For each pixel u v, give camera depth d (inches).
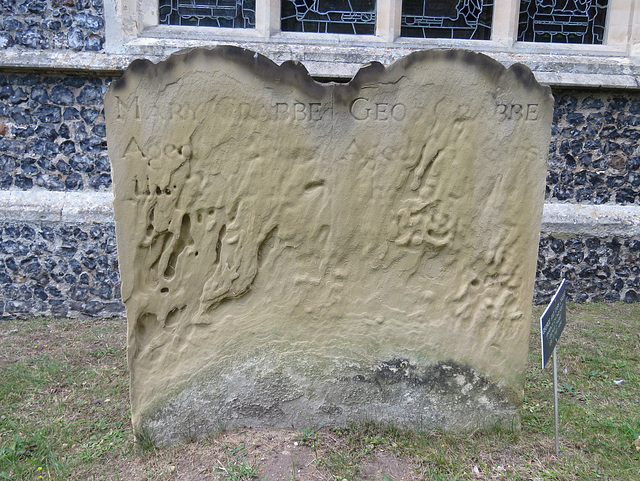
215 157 102.2
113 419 122.8
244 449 106.5
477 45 210.7
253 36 203.6
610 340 174.6
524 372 113.7
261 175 103.8
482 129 104.3
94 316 203.2
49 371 148.6
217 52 98.0
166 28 201.3
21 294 199.6
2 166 195.6
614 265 218.7
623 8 210.8
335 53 200.4
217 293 108.2
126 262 103.7
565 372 148.8
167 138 100.0
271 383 111.8
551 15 216.1
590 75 205.2
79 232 197.6
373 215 107.1
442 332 112.6
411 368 113.2
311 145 103.3
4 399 131.9
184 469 102.1
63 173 199.0
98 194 200.7
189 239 106.0
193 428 111.3
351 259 109.1
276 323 110.7
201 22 207.2
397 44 207.8
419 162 105.7
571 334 180.7
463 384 113.8
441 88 102.5
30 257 197.6
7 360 158.2
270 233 107.0
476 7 214.8
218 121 100.7
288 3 209.0
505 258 110.0
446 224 108.3
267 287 109.4
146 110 98.7
